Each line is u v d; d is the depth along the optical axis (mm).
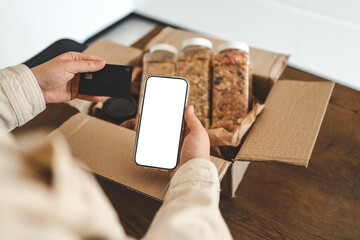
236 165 611
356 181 694
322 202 666
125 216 652
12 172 131
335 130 793
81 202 154
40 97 589
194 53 824
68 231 151
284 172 727
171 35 945
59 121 804
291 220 643
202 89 802
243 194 694
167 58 839
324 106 634
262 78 825
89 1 1741
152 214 653
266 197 685
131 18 2002
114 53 910
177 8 1994
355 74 1534
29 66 848
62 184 138
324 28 1733
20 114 573
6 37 1490
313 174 716
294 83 712
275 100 697
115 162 578
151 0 2043
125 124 807
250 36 1775
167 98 567
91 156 590
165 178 548
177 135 556
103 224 167
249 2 1938
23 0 1481
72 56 656
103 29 1903
